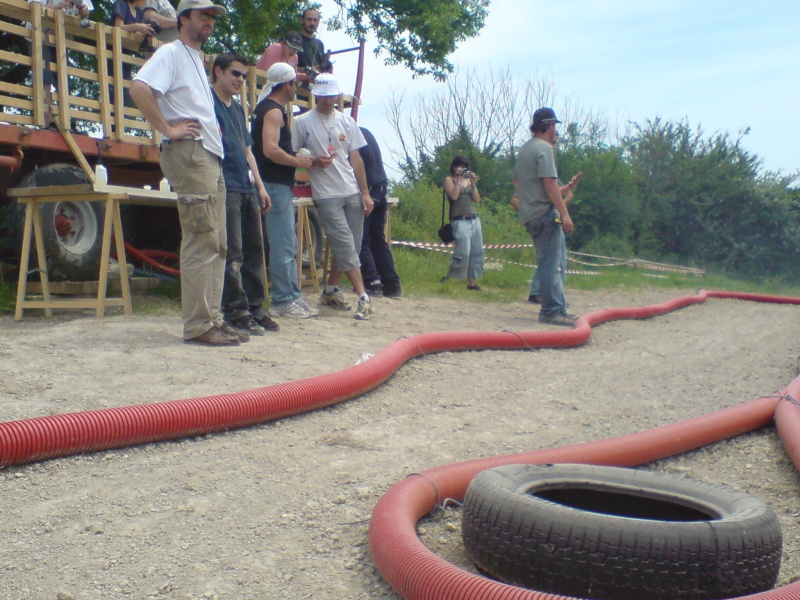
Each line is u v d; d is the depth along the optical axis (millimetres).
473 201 12867
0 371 5074
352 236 8469
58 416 3953
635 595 2674
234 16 19828
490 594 2516
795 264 36719
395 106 34875
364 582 2943
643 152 36875
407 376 6289
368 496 3785
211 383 5234
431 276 14242
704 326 11062
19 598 2689
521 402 5797
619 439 4531
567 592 2734
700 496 3186
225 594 2805
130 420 4125
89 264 8141
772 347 9031
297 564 3066
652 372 7211
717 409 5855
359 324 8156
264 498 3678
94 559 2996
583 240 33406
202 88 6055
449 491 3695
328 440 4586
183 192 6027
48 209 7656
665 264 31922
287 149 7836
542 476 3270
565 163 33344
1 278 8297
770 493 4207
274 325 7293
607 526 2711
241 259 6898
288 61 10328
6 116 7559
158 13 9430
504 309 11078
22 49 9719
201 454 4168
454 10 24922
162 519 3375
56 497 3512
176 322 7117
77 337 6211
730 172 36656
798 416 5039
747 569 2742
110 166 9398
